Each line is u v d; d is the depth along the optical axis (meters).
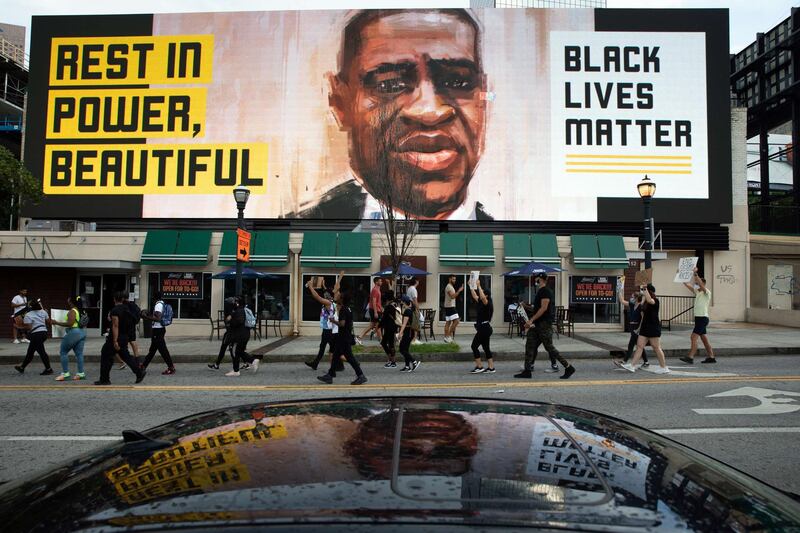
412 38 24.75
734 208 25.97
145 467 1.73
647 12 24.77
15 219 24.89
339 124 24.52
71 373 11.98
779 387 9.50
